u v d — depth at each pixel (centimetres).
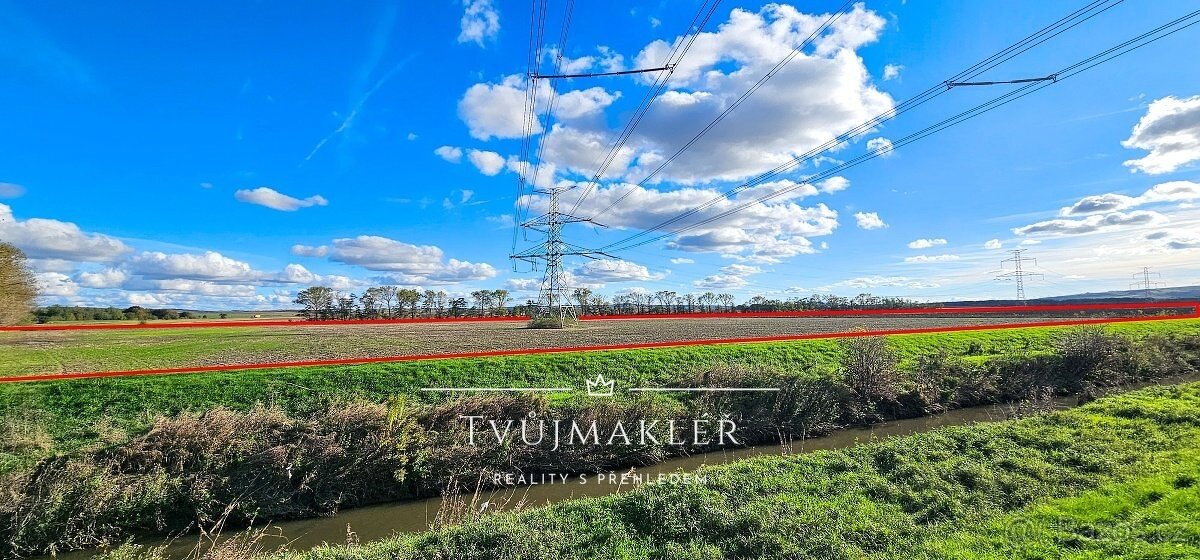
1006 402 2198
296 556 947
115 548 1106
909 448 1260
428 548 891
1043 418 1492
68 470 1204
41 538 1089
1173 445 1216
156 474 1243
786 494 1023
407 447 1395
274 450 1317
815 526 887
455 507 1283
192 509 1209
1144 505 905
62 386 1862
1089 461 1131
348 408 1504
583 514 991
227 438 1355
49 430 1549
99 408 1739
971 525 880
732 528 898
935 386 2188
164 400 1814
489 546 882
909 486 1052
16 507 1104
